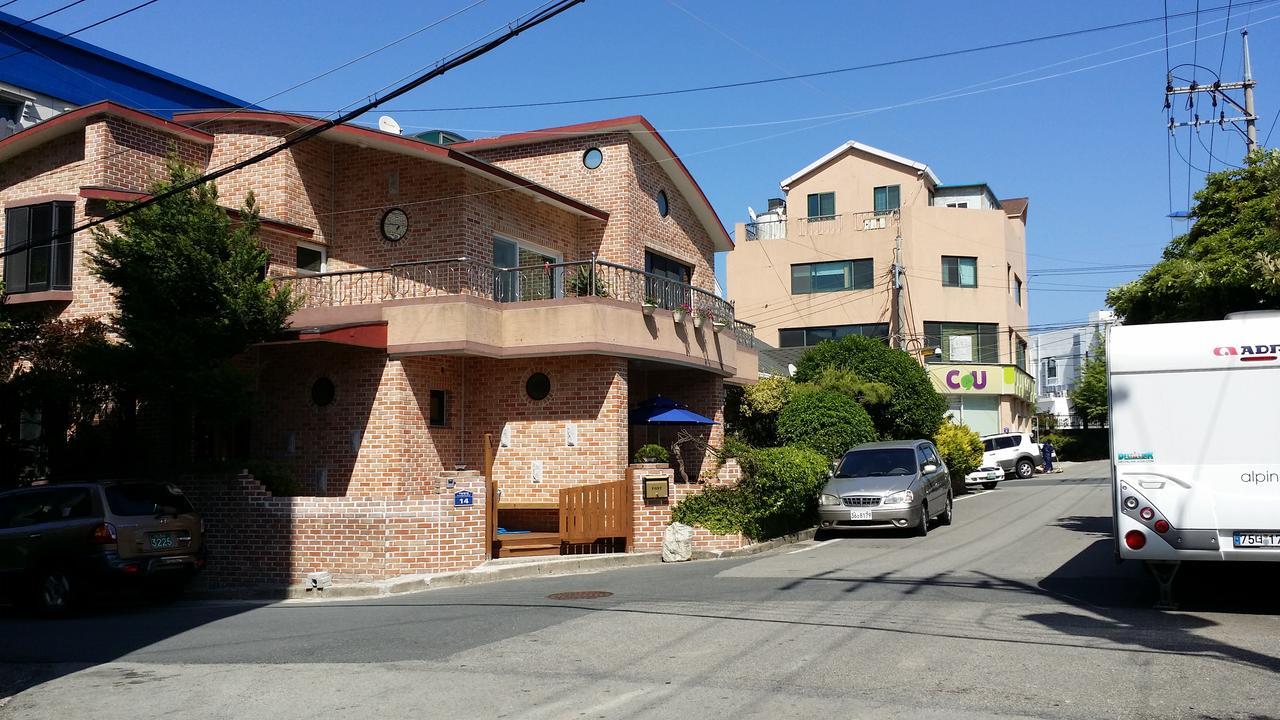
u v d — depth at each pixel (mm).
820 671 7652
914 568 13508
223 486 15445
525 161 22750
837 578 12703
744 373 23422
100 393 15789
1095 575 12391
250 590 14469
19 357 16281
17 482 16547
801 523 19609
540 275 20266
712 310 21328
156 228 14484
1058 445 53906
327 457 17500
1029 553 14758
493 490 15875
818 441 22438
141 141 18453
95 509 12625
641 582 13234
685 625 9695
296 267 19062
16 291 18328
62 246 18125
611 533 16500
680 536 15992
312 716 7004
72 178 18297
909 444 19828
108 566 12289
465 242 18656
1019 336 45938
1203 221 16359
